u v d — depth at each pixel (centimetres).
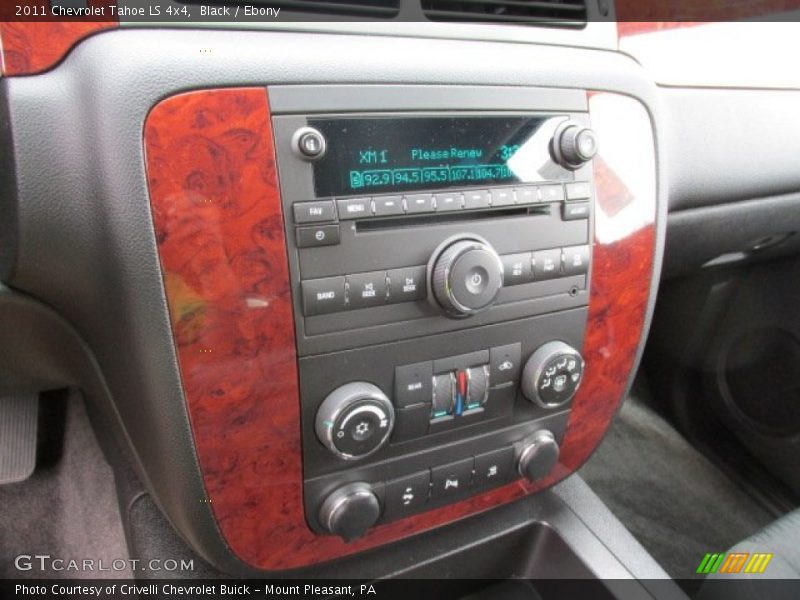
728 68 88
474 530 80
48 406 115
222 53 50
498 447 71
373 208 55
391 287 57
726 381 135
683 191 91
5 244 52
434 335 61
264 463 60
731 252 113
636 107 69
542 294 66
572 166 64
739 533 118
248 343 54
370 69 54
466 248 57
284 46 52
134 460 71
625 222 70
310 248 53
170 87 48
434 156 57
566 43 66
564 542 81
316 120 52
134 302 51
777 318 123
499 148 60
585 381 75
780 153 95
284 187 52
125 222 49
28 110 48
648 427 144
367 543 71
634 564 78
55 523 105
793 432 124
